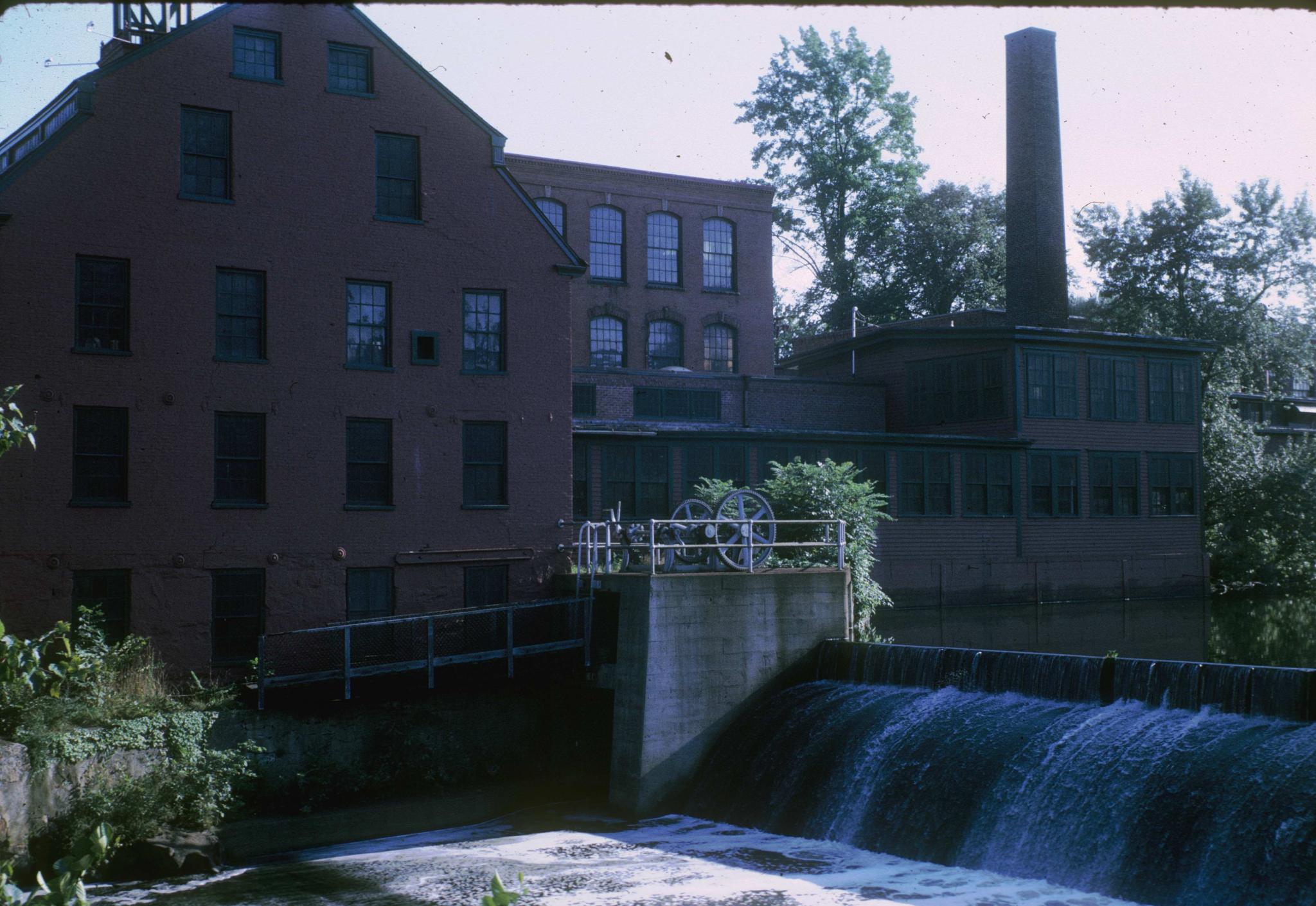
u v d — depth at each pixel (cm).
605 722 2566
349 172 2559
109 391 2319
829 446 3891
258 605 2434
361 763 2348
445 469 2625
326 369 2516
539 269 2753
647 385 4328
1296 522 5281
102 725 2041
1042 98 4925
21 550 2231
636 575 2402
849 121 6931
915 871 1844
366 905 1773
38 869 1855
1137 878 1659
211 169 2442
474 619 2608
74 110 2531
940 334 4509
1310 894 1465
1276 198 6397
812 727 2264
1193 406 4741
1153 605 4394
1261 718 1819
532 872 1923
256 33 2494
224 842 2075
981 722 2061
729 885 1795
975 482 4169
